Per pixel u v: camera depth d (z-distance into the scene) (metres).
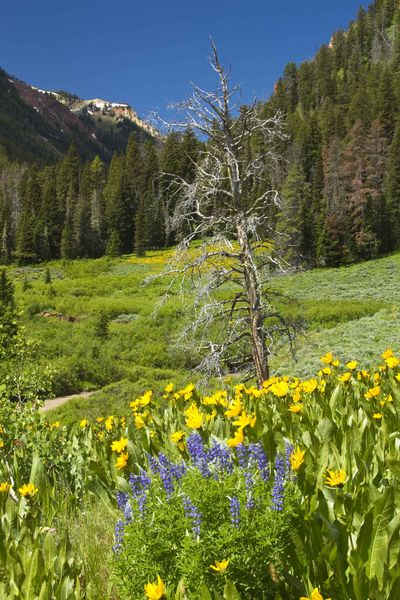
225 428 4.11
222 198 11.34
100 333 32.81
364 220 60.72
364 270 53.59
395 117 88.06
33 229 91.12
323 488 2.47
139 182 90.94
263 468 2.27
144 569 2.00
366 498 2.33
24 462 4.43
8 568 2.30
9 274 76.62
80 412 16.55
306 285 49.19
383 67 123.00
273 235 11.15
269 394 5.26
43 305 45.09
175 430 4.19
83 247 89.88
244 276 10.89
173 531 2.03
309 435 3.24
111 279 62.66
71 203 99.12
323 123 101.00
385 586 1.88
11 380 7.70
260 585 1.89
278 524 1.97
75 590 2.13
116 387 19.98
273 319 20.19
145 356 27.62
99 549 2.83
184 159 44.97
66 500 3.88
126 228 89.31
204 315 10.47
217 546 1.88
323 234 57.66
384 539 1.96
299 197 56.69
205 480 2.10
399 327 23.88
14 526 2.89
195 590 1.87
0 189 128.88
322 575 1.98
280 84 136.88
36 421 5.54
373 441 3.32
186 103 10.48
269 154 10.87
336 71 147.75
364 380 5.28
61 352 27.97
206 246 10.66
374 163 72.12
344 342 22.58
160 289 52.03
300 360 20.20
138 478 2.42
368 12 157.38
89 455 4.46
